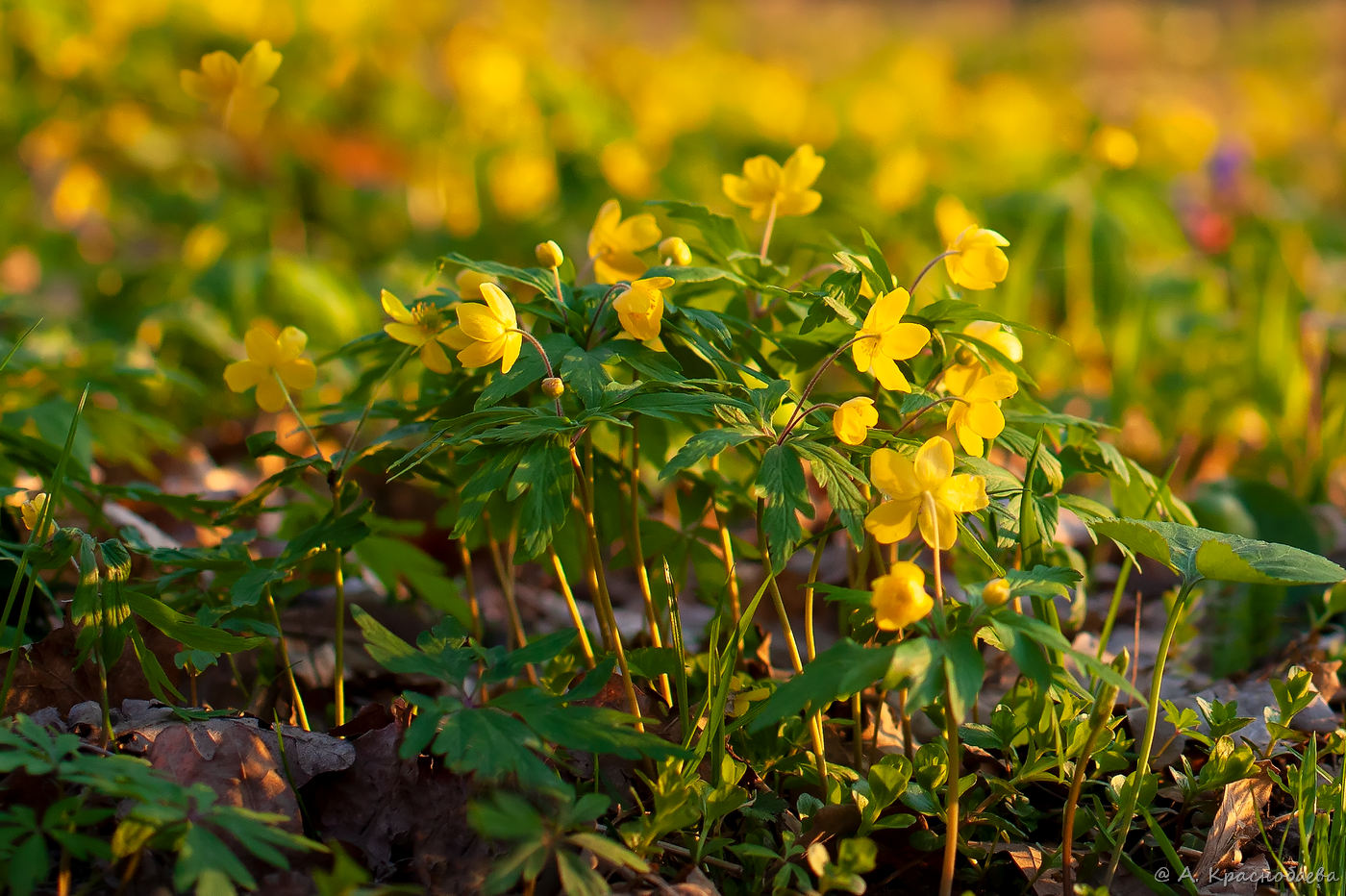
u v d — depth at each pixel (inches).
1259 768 30.5
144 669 29.7
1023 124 64.4
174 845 28.3
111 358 36.9
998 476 30.4
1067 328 51.6
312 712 33.1
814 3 177.8
